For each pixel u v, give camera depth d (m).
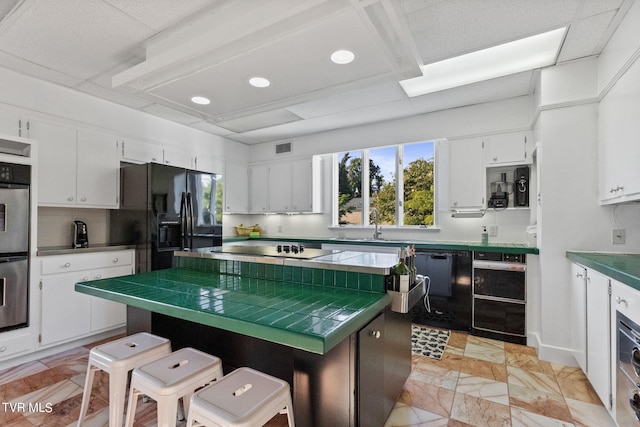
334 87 2.11
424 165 4.29
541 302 2.67
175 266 2.47
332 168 4.98
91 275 3.01
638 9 1.83
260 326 1.15
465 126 3.70
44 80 2.96
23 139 2.57
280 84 2.06
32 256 2.61
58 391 2.16
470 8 1.94
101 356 1.58
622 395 1.61
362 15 1.40
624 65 2.01
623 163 2.06
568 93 2.58
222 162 5.00
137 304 1.54
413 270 1.88
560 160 2.61
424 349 2.86
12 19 2.04
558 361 2.58
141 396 2.04
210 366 1.47
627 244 2.40
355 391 1.38
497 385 2.24
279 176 5.23
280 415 1.89
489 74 2.95
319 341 1.02
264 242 5.05
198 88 2.12
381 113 3.96
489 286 3.15
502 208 3.54
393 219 4.51
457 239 3.95
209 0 1.87
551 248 2.63
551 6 1.93
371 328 1.53
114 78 2.10
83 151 3.26
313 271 1.85
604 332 1.86
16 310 2.51
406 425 1.79
